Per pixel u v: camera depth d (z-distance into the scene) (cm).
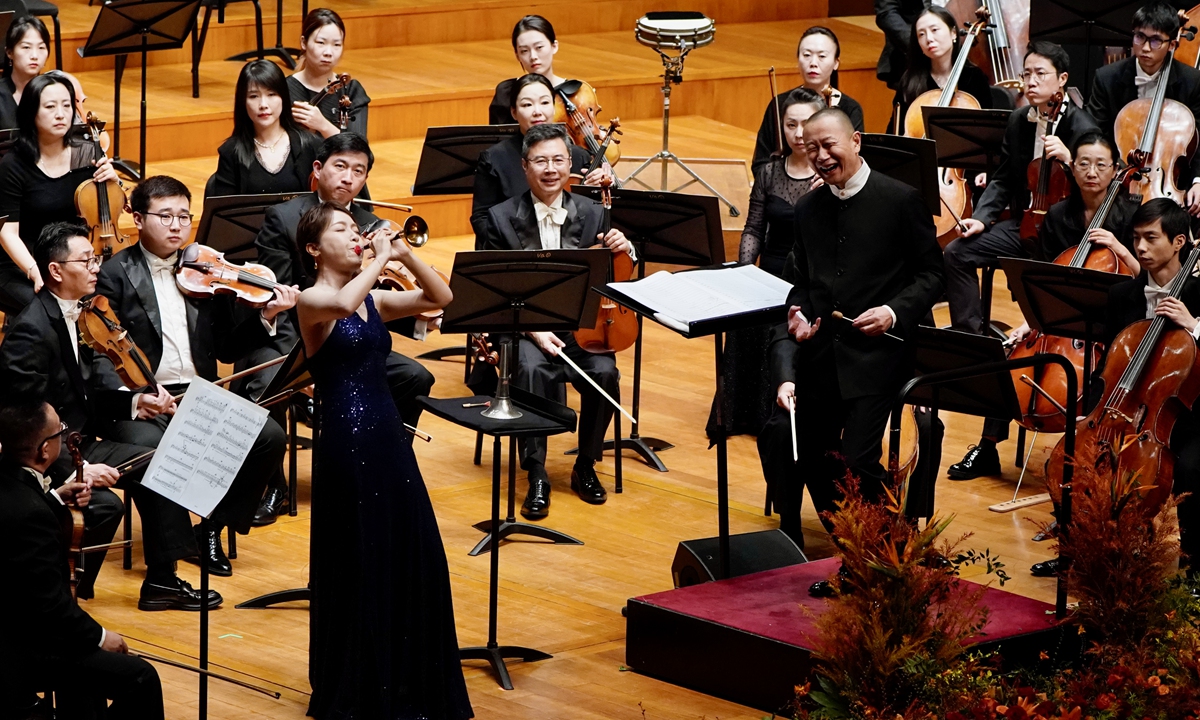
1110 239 2016
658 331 2684
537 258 1659
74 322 1684
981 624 1341
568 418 1572
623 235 2023
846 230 1529
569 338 2025
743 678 1474
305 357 1381
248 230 1934
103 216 2116
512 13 3691
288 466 2066
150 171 2819
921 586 1301
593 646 1612
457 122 3234
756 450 2208
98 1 3353
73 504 1377
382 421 1377
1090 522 1430
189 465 1310
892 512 1382
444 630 1402
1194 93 2475
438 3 3584
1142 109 2398
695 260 2059
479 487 2039
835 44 2458
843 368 1527
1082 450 1712
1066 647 1478
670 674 1530
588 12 3784
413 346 2512
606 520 1953
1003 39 2933
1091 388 1841
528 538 1889
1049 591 1736
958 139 2378
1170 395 1708
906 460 1722
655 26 2898
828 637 1325
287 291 1667
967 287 2350
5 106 2352
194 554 1716
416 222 1404
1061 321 1852
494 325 1711
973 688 1278
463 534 1886
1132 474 1480
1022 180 2331
